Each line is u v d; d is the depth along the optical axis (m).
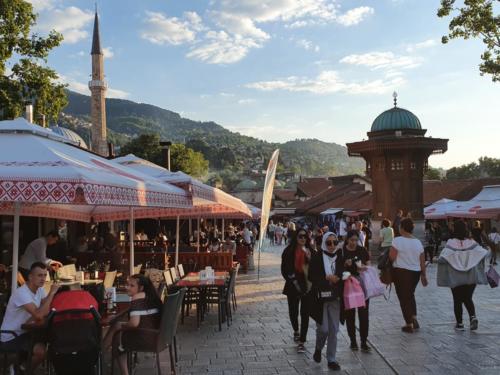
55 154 5.91
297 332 9.16
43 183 5.09
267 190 16.69
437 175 88.00
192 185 9.11
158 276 10.88
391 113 30.67
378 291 8.27
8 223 17.98
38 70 24.88
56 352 5.78
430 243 23.89
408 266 9.54
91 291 7.17
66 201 5.07
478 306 12.32
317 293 7.48
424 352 8.15
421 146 27.94
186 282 10.77
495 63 19.11
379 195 28.94
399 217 22.06
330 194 63.84
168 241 24.84
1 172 5.16
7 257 17.86
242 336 9.76
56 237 11.00
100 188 5.41
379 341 8.98
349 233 8.33
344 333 9.78
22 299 6.41
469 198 40.69
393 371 7.23
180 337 9.74
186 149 82.44
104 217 14.62
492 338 8.99
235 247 21.83
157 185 7.56
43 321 6.28
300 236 8.77
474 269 9.41
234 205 13.48
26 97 25.05
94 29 76.50
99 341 6.01
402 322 10.61
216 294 10.93
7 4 23.14
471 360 7.64
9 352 6.41
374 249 27.66
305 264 8.69
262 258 30.41
